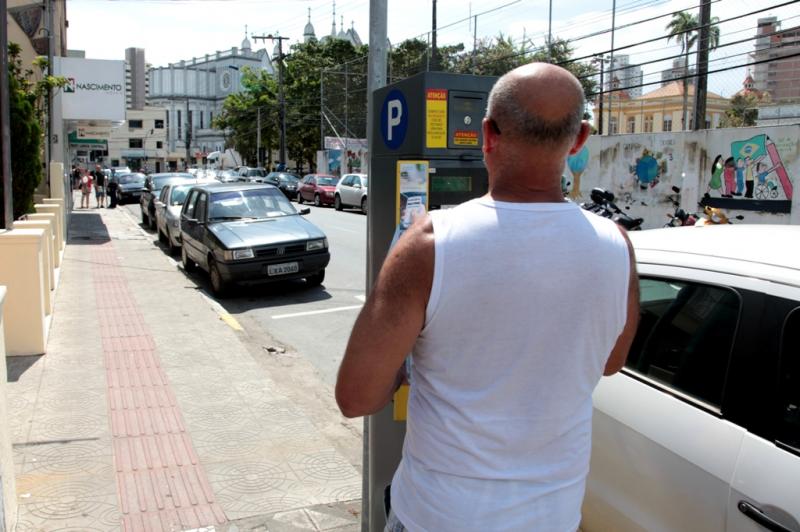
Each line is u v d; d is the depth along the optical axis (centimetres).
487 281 148
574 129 155
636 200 2000
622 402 262
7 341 658
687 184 1839
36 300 664
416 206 289
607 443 263
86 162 8262
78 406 539
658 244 291
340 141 3941
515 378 153
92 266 1278
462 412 154
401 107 299
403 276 151
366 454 334
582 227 157
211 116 12938
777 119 2091
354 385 158
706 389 236
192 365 655
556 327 152
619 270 160
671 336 260
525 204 155
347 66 3881
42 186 1802
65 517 373
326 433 514
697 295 256
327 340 818
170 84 12812
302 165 6384
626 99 2489
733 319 236
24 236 648
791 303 217
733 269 244
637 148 1984
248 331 856
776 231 279
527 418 155
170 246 1509
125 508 386
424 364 160
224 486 417
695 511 222
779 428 208
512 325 150
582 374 160
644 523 242
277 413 541
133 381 604
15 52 1290
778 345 216
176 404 552
